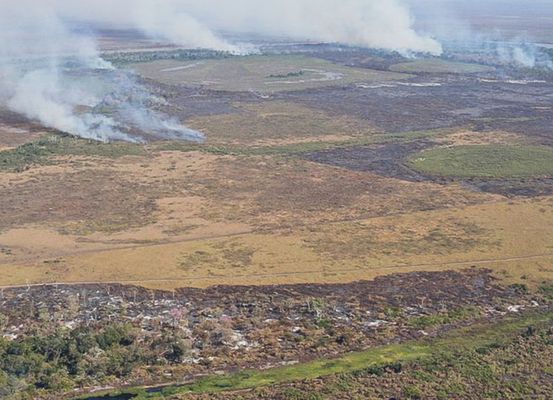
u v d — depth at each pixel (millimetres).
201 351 84188
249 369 80312
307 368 80312
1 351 81938
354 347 85250
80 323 90312
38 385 77688
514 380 76812
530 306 97125
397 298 98438
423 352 84000
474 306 96562
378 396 73500
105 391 76500
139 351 83062
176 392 75125
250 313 93625
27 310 93688
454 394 73938
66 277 104188
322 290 100688
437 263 110750
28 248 115312
